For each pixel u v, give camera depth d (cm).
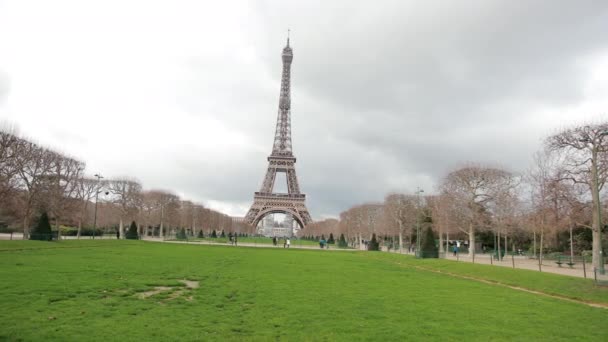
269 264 6925
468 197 11356
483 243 17125
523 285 5303
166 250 9644
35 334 2242
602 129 7231
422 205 15962
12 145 10506
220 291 3794
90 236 18475
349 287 4384
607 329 2855
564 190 7900
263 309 3067
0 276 4081
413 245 17325
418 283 5034
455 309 3328
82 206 14262
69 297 3238
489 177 11300
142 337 2277
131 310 2888
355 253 12794
